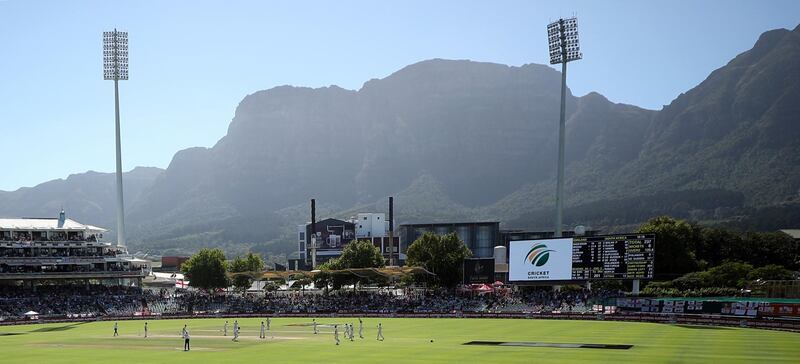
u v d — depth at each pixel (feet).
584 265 401.29
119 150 631.97
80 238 575.38
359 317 449.48
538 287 497.05
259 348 246.68
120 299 517.55
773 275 416.26
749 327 309.63
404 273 463.83
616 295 409.90
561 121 504.84
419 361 200.03
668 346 227.20
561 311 405.39
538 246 421.18
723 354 202.80
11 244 529.86
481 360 199.21
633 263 384.27
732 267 431.02
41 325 414.00
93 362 215.51
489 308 444.55
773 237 541.75
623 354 206.49
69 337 315.78
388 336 291.79
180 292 599.98
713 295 383.04
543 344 241.35
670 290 411.34
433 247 519.19
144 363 209.26
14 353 248.52
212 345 261.44
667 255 469.57
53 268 542.98
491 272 513.04
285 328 350.64
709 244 525.34
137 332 337.11
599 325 332.80
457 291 499.10
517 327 331.36
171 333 326.44
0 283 535.19
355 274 503.20
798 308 302.45
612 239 392.27
